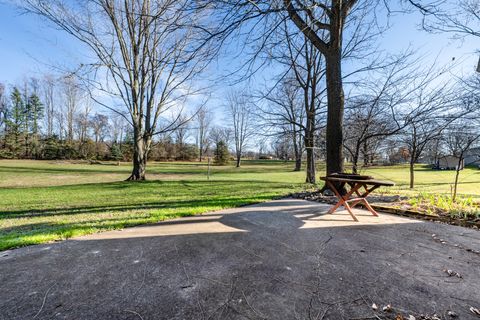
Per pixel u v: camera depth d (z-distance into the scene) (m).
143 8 7.79
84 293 1.76
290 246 2.72
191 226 3.56
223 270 2.13
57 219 4.24
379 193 7.10
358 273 2.08
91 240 2.94
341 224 3.64
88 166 30.69
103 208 5.38
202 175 20.56
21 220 4.25
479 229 3.37
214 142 49.78
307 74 11.45
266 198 6.22
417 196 6.04
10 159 37.22
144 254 2.50
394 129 7.82
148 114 13.36
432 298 1.71
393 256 2.45
